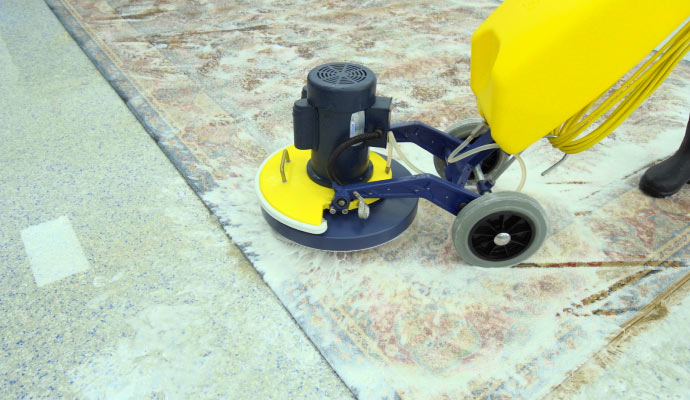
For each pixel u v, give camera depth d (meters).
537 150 2.11
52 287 1.42
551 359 1.26
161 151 2.02
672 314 1.39
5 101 2.30
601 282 1.49
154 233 1.62
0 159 1.93
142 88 2.44
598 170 1.98
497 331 1.33
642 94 1.26
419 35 3.09
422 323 1.35
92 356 1.25
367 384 1.20
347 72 1.37
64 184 1.82
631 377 1.22
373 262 1.54
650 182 1.82
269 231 1.64
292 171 1.62
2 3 3.34
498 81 1.15
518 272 1.52
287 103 2.37
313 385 1.20
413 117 2.27
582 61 1.11
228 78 2.56
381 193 1.47
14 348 1.26
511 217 1.39
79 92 2.40
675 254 1.59
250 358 1.25
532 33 1.12
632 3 1.03
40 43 2.85
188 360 1.24
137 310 1.36
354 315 1.37
